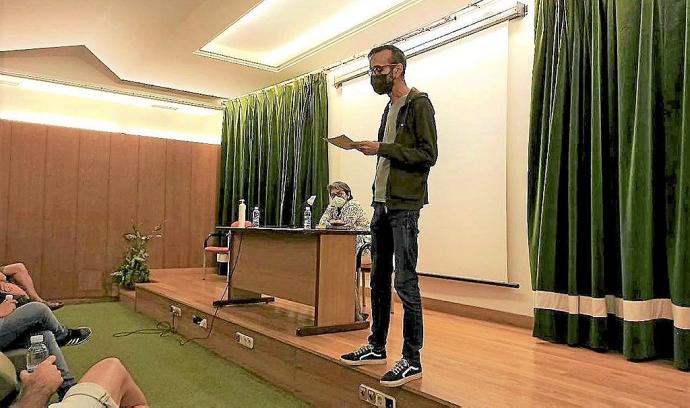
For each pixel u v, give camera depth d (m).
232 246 4.69
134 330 4.80
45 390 1.54
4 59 5.99
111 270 6.83
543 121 3.77
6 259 6.13
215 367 3.63
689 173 2.92
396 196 2.35
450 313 4.71
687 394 2.41
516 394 2.34
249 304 4.64
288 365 3.17
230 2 4.30
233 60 5.99
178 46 5.41
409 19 4.63
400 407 2.42
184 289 5.59
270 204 6.86
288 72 6.37
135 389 1.73
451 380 2.52
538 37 3.90
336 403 2.77
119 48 5.61
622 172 3.22
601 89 3.43
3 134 6.13
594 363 2.98
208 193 7.80
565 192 3.63
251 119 7.38
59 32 5.30
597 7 3.48
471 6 4.50
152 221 7.23
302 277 3.70
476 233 4.46
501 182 4.28
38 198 6.34
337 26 5.47
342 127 6.16
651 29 3.15
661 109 3.14
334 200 4.88
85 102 6.96
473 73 4.57
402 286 2.41
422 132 2.37
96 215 6.75
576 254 3.46
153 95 7.20
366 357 2.66
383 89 2.54
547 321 3.54
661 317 3.11
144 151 7.20
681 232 2.93
